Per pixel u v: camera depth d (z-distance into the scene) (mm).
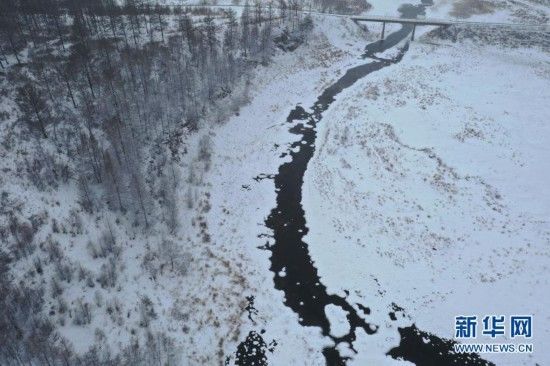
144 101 76062
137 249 54938
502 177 70625
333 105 89625
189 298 50312
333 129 80625
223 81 88125
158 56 88625
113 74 79750
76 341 43812
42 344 41875
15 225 51688
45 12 98688
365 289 52750
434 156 74250
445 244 58312
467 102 91375
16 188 56094
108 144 67000
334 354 45969
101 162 62469
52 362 40531
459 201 65375
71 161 63188
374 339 47500
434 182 68688
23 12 93062
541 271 54781
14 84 73000
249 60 97438
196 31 101312
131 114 72375
